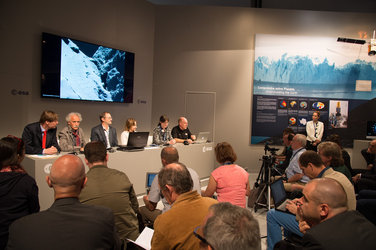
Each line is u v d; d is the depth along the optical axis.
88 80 4.82
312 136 6.02
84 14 4.75
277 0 7.00
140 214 2.51
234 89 6.30
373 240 1.01
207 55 6.24
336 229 1.07
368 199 2.99
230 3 7.07
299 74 6.26
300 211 1.34
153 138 4.62
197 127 6.31
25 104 4.06
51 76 4.27
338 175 2.15
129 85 5.59
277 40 6.22
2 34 3.78
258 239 0.80
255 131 6.31
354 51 6.23
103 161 1.89
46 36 4.18
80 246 1.01
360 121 6.26
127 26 5.54
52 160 2.62
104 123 4.03
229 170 2.40
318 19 6.24
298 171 3.18
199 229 0.94
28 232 1.01
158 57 6.19
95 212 1.13
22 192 1.63
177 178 1.39
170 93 6.25
